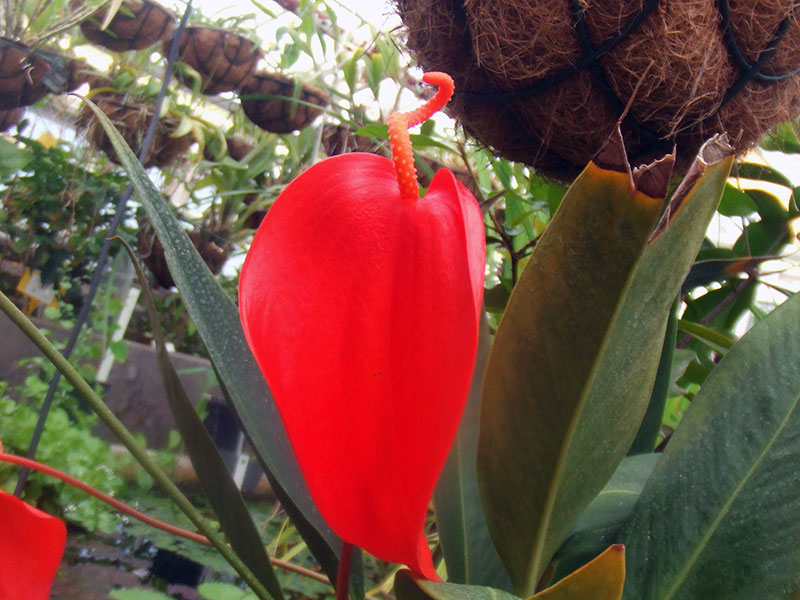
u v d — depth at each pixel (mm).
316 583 752
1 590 239
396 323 190
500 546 265
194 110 1267
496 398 245
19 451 821
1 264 1205
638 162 507
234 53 1114
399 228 197
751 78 482
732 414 280
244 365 313
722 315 716
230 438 1082
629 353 234
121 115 1136
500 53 487
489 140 574
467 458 329
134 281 1205
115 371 1127
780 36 469
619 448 259
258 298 204
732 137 502
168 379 291
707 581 250
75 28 1240
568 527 262
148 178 299
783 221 716
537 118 517
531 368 236
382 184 207
